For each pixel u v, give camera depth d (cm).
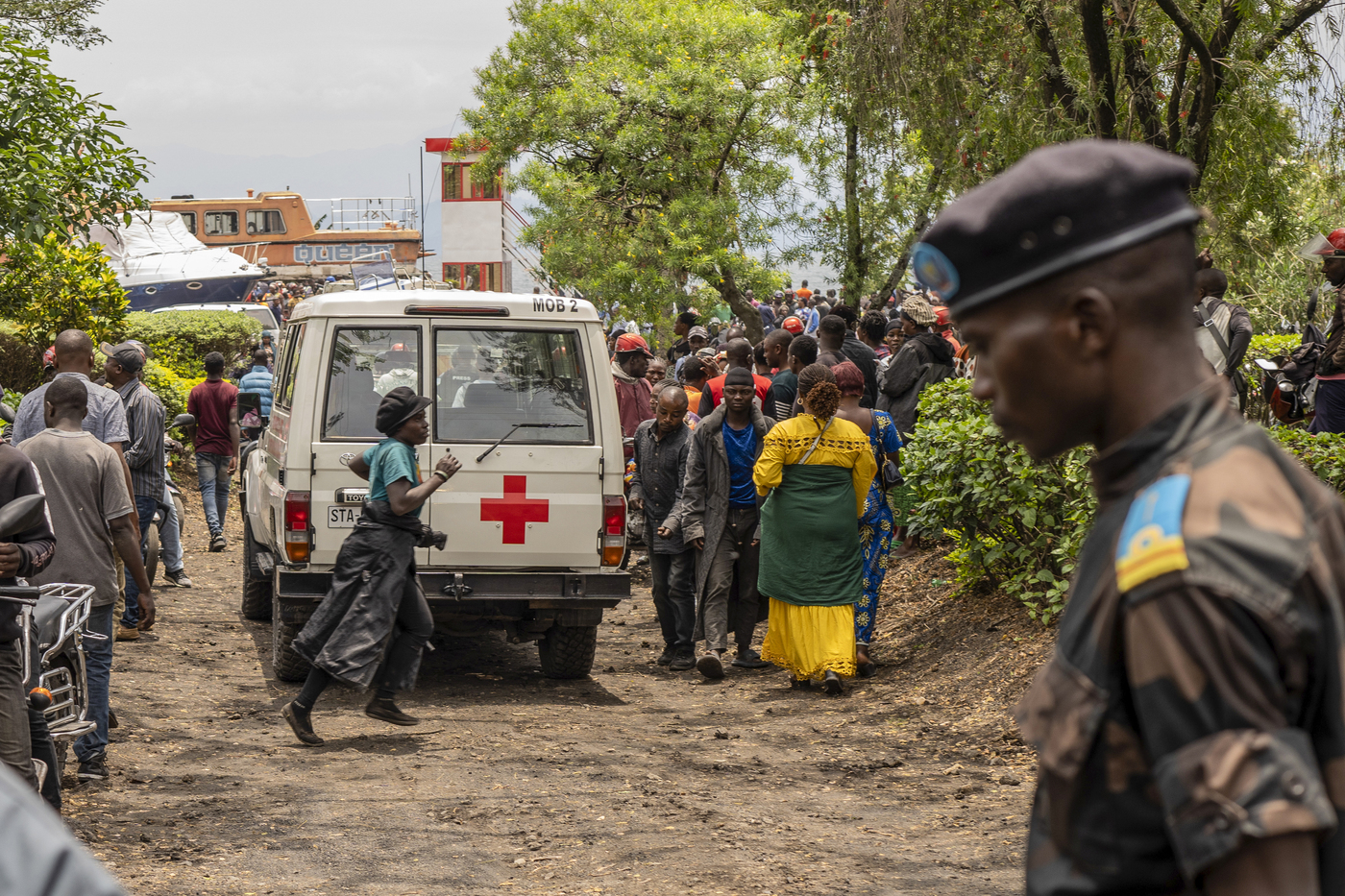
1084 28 876
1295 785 109
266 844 496
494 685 853
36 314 1612
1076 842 125
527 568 807
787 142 1817
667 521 878
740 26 1856
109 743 654
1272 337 993
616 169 1875
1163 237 124
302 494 776
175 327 2197
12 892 103
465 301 798
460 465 788
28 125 1313
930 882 448
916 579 1012
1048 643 746
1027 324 126
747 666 888
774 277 1884
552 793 573
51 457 588
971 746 650
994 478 794
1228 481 119
